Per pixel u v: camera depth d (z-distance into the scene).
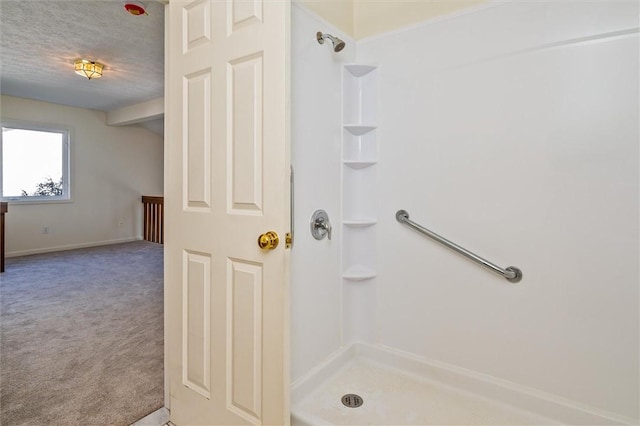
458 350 1.76
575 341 1.48
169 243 1.59
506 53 1.59
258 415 1.29
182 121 1.52
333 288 1.91
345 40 1.95
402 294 1.92
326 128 1.83
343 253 1.99
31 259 4.90
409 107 1.86
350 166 2.00
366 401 1.66
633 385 1.38
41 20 2.70
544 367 1.55
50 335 2.46
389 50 1.92
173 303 1.58
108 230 6.18
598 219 1.42
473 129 1.68
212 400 1.43
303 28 1.65
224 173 1.37
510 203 1.60
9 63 3.61
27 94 4.83
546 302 1.54
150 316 2.84
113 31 2.88
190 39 1.48
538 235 1.54
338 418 1.54
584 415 1.46
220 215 1.39
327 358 1.86
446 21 1.74
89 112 5.83
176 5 1.54
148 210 6.54
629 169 1.36
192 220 1.49
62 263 4.70
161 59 3.46
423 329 1.86
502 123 1.61
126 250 5.64
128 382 1.87
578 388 1.48
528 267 1.57
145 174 6.70
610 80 1.38
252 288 1.30
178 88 1.53
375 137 1.98
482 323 1.69
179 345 1.56
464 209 1.72
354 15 2.04
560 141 1.49
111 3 2.47
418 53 1.83
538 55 1.52
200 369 1.47
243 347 1.33
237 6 1.32
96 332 2.52
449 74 1.74
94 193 5.96
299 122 1.64
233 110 1.34
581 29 1.43
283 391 1.23
